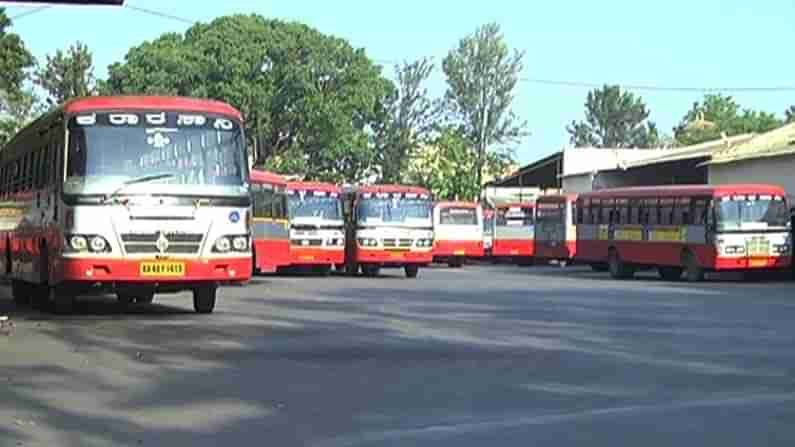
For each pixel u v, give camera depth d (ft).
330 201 122.01
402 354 46.75
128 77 210.38
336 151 214.48
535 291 91.35
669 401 35.70
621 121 445.78
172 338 52.13
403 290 91.76
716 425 31.58
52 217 59.52
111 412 33.35
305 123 211.20
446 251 162.30
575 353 47.47
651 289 95.50
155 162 57.67
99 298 78.64
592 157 204.03
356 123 225.76
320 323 60.03
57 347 48.60
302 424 31.55
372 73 217.77
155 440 29.40
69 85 250.37
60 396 36.11
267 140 212.23
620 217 124.77
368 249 119.85
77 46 253.44
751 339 53.42
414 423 31.76
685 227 114.52
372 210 120.57
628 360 45.39
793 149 126.00
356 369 42.32
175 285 59.67
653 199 119.65
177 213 57.36
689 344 51.16
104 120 57.52
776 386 38.93
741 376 41.22
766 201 111.75
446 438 29.63
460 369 42.47
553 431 30.63
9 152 78.74
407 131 254.06
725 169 141.49
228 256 58.39
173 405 34.53
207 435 30.07
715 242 110.52
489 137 282.36
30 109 203.31
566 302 77.66
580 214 132.98
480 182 266.98
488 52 282.15
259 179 104.12
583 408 34.32
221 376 40.40
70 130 57.31
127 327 57.06
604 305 74.90
